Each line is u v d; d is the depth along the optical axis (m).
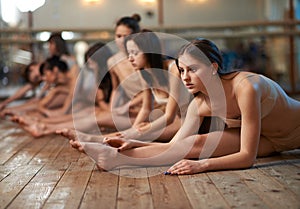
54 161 2.21
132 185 1.68
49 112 3.79
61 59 4.17
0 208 1.43
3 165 2.15
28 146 2.75
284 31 6.42
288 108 2.08
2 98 6.07
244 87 1.87
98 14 6.38
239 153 1.90
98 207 1.42
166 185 1.67
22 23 6.31
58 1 6.30
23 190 1.65
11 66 6.21
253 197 1.49
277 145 2.18
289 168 1.92
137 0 6.38
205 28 6.35
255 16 7.32
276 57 6.44
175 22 6.87
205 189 1.60
